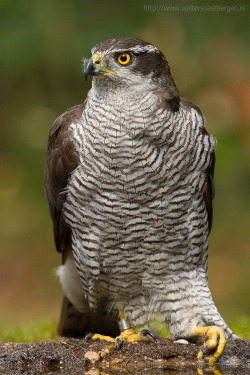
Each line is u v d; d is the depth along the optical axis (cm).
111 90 995
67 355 950
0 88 2075
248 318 1371
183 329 1050
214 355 952
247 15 1875
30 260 2072
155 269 1048
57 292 2008
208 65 1870
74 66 1905
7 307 1953
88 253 1052
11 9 1836
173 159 997
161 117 986
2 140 2152
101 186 1005
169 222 1023
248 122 1825
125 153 986
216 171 1839
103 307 1125
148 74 1000
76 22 1862
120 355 959
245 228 2012
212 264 2008
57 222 1126
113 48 997
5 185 2167
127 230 1023
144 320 1087
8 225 2130
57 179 1069
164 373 912
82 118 1029
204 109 1855
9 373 908
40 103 2072
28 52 1844
